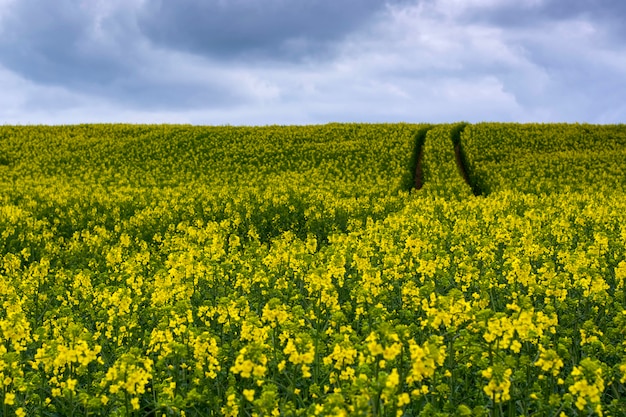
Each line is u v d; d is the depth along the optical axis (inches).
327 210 865.5
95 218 866.8
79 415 225.5
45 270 410.0
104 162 1739.7
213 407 211.8
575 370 174.2
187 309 277.7
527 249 405.7
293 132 2231.8
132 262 453.1
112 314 303.4
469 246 490.6
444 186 1139.3
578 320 280.5
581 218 638.5
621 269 297.0
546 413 201.9
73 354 205.0
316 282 274.7
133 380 192.5
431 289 295.4
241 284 363.3
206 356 221.9
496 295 335.3
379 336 183.6
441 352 177.2
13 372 217.5
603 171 1435.8
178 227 719.1
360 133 2149.4
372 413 169.0
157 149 1892.2
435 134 2010.3
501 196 976.3
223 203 960.3
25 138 2081.7
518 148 1913.1
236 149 1872.5
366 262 364.8
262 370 183.6
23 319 253.8
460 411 186.1
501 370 178.2
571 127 2319.1
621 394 231.9
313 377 233.0
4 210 844.6
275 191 1072.2
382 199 976.9
